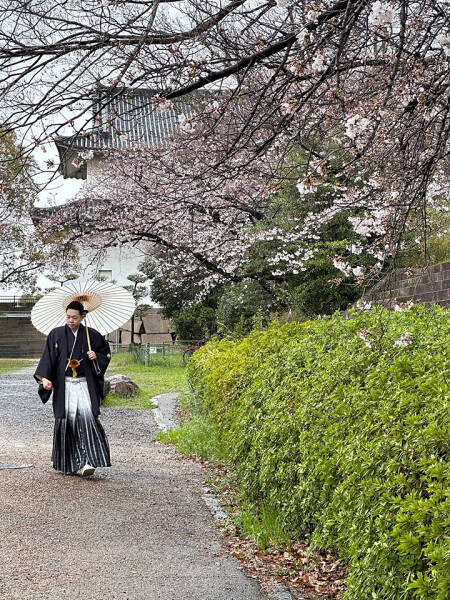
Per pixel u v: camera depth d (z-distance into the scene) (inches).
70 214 679.1
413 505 114.7
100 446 287.9
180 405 584.1
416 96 168.1
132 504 245.6
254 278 698.2
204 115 228.4
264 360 311.6
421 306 223.8
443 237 521.0
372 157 181.3
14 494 245.9
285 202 563.8
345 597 137.7
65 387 288.2
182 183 279.1
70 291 313.3
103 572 175.9
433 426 123.4
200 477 302.8
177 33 189.8
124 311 322.7
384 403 152.0
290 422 214.8
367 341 181.2
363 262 569.9
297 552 201.2
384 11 140.1
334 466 172.2
